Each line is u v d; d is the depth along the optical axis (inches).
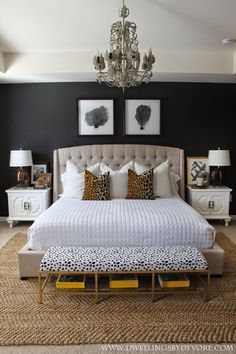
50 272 90.9
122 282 91.8
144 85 177.5
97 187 152.0
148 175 155.4
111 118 179.0
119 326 82.0
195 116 180.9
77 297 96.9
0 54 144.0
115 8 103.3
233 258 127.4
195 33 124.6
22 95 178.2
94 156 178.7
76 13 107.0
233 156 184.4
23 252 107.2
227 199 171.5
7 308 90.7
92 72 149.3
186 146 182.9
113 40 97.1
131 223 109.9
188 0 97.7
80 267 91.0
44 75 155.6
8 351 73.1
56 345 75.1
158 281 100.8
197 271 91.5
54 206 135.3
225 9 104.0
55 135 181.6
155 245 108.6
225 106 180.5
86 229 108.9
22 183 177.9
